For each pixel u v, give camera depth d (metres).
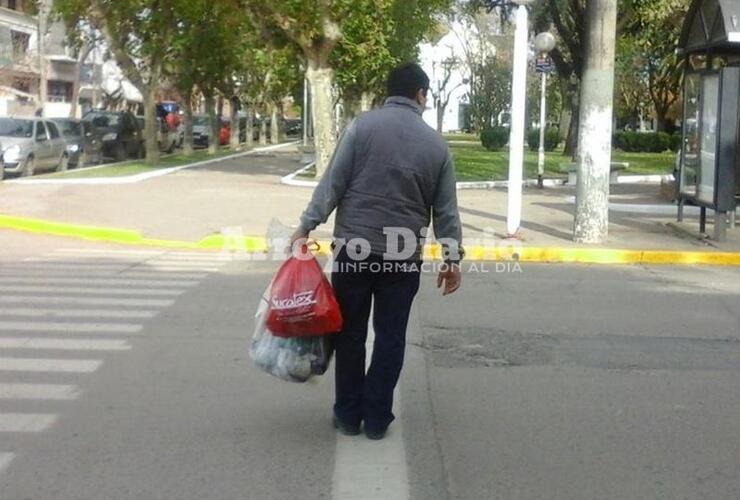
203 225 16.47
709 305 10.89
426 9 30.97
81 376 7.68
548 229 16.45
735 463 5.98
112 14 30.77
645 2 32.53
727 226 16.78
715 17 14.64
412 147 5.91
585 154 14.81
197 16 30.61
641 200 21.78
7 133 28.09
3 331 9.15
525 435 6.45
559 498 5.41
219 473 5.71
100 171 27.69
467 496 5.42
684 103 16.47
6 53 50.34
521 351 8.68
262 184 24.39
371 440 6.26
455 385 7.59
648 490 5.54
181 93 39.66
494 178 27.17
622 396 7.35
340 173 5.90
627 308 10.65
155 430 6.45
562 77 40.88
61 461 5.88
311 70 24.75
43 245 15.02
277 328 5.91
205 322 9.62
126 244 15.26
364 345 6.26
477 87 66.62
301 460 5.92
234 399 7.14
